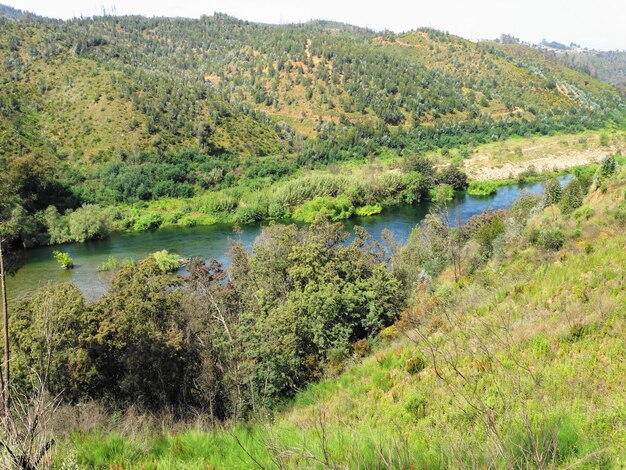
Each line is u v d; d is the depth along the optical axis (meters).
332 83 133.25
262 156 89.19
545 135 112.94
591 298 12.04
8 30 102.69
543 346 9.91
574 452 4.96
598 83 181.25
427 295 23.42
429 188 73.62
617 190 25.38
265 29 198.50
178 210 66.56
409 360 12.33
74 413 11.45
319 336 20.14
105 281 37.41
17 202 54.12
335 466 3.95
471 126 115.44
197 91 101.25
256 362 17.36
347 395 12.05
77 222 56.16
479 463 3.92
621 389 7.62
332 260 24.30
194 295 22.88
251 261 26.17
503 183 79.75
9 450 4.24
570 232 22.67
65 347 14.94
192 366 17.62
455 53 172.50
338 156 95.12
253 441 6.26
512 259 22.72
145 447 6.68
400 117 119.44
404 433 6.51
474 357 9.72
